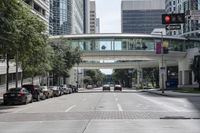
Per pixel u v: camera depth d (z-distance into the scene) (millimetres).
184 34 122938
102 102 37281
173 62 111188
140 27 141375
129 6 141250
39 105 34281
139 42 90312
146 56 91125
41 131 15117
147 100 41219
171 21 32594
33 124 17828
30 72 51219
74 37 90812
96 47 90312
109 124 17219
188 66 95812
